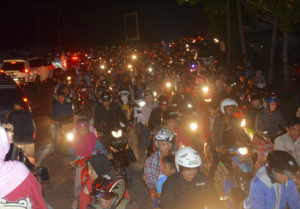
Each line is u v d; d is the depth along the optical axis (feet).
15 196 11.23
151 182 16.22
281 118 23.03
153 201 16.87
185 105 37.29
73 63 89.10
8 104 25.23
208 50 83.82
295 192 12.49
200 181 13.51
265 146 19.52
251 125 25.79
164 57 81.30
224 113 21.34
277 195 12.10
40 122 48.01
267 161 11.82
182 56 75.61
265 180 11.98
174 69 57.93
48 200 23.45
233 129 21.11
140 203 22.67
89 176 16.05
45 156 31.81
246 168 19.10
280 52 75.77
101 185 11.44
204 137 22.90
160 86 48.32
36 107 60.03
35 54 134.82
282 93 38.24
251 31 75.66
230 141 21.06
